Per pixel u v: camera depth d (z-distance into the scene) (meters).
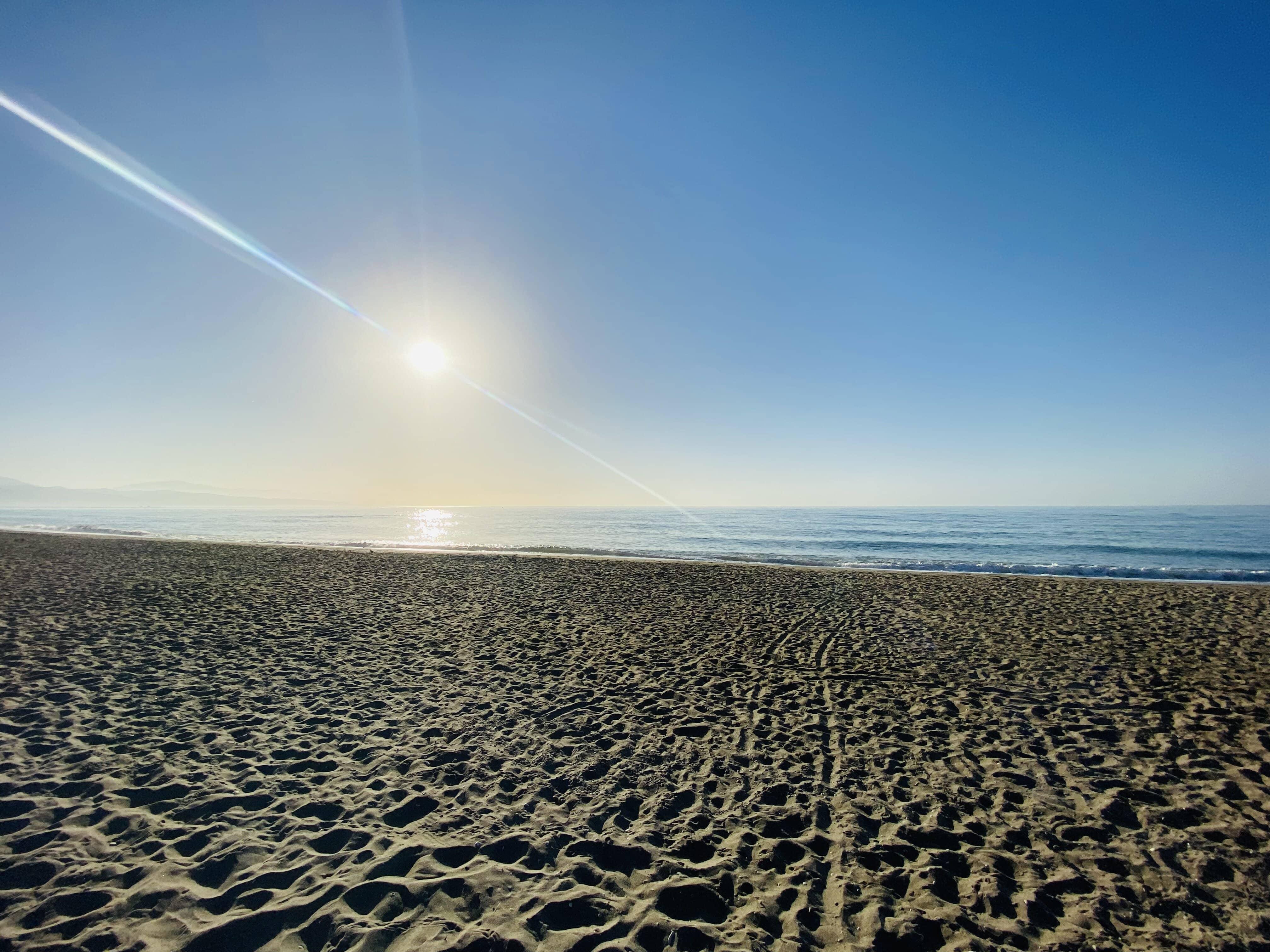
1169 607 11.91
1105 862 3.53
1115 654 8.41
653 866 3.44
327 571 16.42
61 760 4.52
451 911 2.97
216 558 18.69
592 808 4.12
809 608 11.95
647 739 5.36
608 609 11.68
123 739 4.98
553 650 8.49
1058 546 29.55
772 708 6.20
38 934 2.70
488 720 5.73
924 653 8.47
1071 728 5.66
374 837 3.64
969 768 4.80
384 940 2.74
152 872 3.20
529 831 3.79
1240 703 6.29
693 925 2.91
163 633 8.76
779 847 3.66
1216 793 4.36
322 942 2.72
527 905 3.04
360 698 6.25
